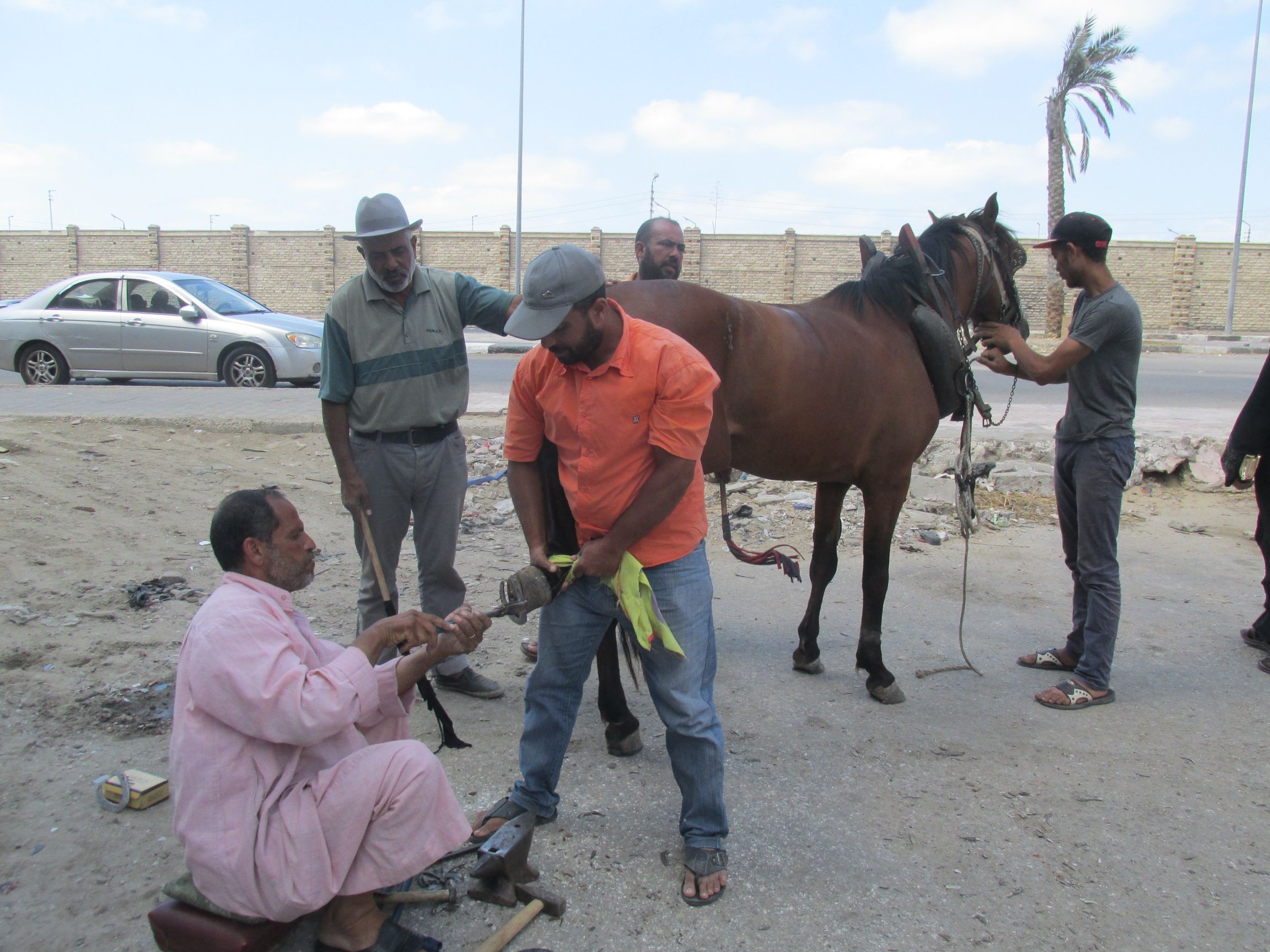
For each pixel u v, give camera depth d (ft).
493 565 18.71
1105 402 13.23
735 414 11.69
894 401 13.08
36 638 13.58
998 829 10.16
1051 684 14.11
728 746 11.85
